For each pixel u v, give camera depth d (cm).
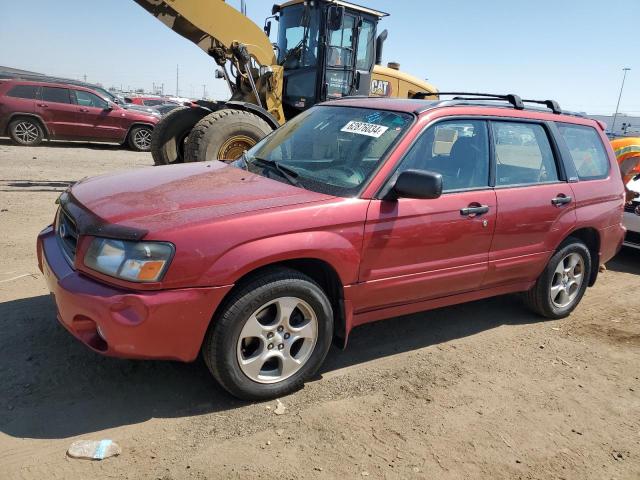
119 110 1571
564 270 488
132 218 292
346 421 313
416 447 295
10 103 1443
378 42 1016
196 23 896
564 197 456
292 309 321
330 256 323
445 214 374
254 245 297
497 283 436
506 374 387
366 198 341
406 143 364
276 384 326
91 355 355
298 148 408
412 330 451
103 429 288
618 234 524
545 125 463
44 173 1064
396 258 357
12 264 511
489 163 413
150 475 257
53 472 254
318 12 919
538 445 308
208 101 927
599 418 341
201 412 310
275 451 282
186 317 283
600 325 493
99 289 279
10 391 311
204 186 349
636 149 677
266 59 954
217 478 259
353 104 436
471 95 491
